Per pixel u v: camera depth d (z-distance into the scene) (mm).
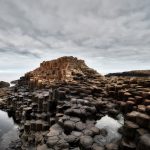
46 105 12211
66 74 22656
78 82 18156
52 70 28844
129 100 9914
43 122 11172
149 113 6738
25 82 31516
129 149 5613
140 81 13289
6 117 18750
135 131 6004
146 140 5102
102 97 13164
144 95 9422
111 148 5996
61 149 6500
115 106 10922
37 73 30969
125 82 14523
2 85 42000
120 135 7156
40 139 9445
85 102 11023
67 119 8828
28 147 10297
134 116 6590
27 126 11750
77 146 6898
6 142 12367
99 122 8891
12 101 19859
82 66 29016
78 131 7746
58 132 7777
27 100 16766
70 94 13898
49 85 19234
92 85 16391
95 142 6793
